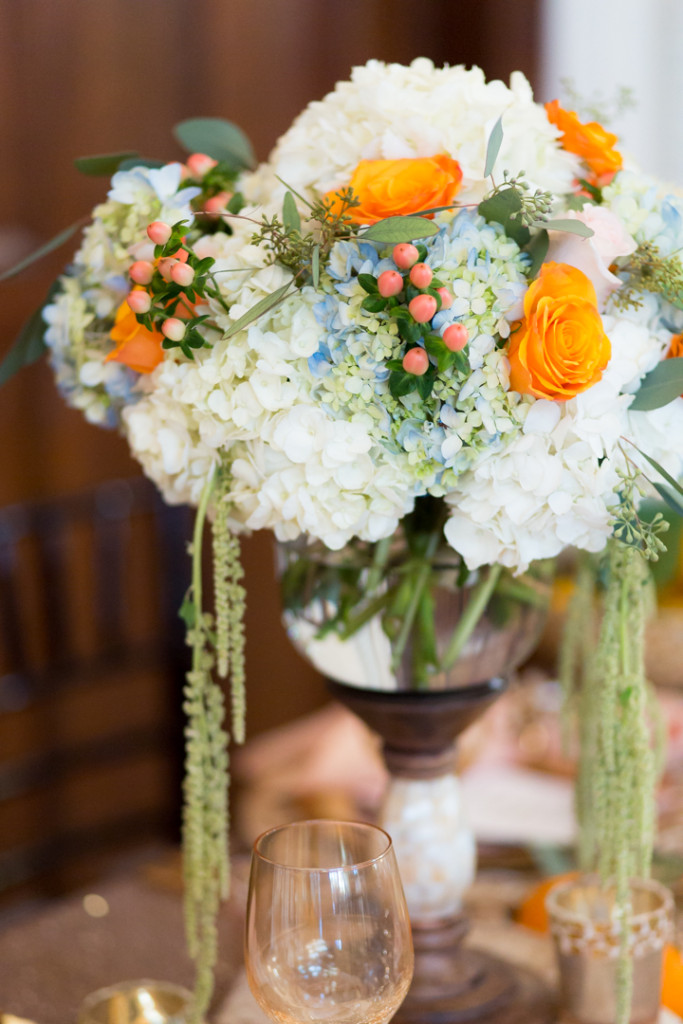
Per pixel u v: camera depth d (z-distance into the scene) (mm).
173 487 1180
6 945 1350
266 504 1111
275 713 3287
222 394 1100
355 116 1160
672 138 3242
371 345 1073
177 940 1354
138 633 2984
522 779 1545
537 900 1342
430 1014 1217
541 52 3188
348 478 1091
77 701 2879
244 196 1218
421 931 1250
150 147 2938
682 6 3141
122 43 2828
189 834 1186
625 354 1103
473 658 1217
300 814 1474
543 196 1081
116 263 1181
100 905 1415
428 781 1253
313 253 1073
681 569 1845
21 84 2662
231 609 1178
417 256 1059
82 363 1202
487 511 1097
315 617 1223
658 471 1114
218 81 3027
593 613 1300
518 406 1081
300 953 1032
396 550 1182
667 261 1106
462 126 1136
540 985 1265
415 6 3256
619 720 1179
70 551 2801
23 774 2188
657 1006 1186
